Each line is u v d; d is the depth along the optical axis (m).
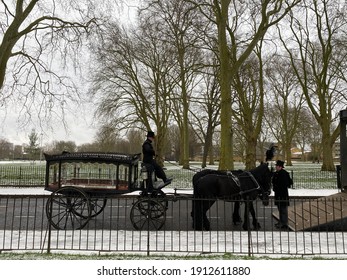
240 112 38.94
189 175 34.09
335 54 36.91
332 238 9.20
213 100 40.97
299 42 36.16
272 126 74.06
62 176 11.20
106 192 11.07
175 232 10.03
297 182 27.78
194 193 10.55
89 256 7.19
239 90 33.28
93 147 67.94
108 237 9.34
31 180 27.89
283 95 58.69
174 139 87.06
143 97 40.09
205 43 27.22
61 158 11.16
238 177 10.70
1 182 26.31
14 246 8.33
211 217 13.05
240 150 84.88
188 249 8.02
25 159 127.94
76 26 21.55
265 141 82.88
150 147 11.15
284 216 10.76
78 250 7.69
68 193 10.73
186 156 43.44
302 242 8.77
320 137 89.25
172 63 38.19
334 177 31.67
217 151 96.44
